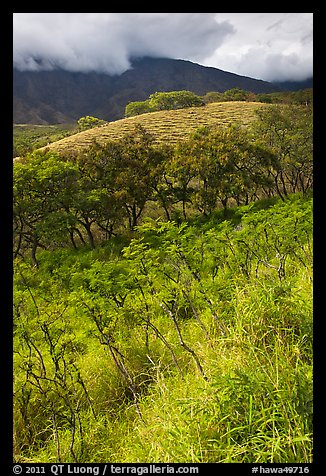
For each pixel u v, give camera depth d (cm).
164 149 1769
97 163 1588
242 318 381
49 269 1145
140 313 470
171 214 1720
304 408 273
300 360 317
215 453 271
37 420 411
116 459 336
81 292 453
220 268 584
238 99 7194
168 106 7931
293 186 2062
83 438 364
